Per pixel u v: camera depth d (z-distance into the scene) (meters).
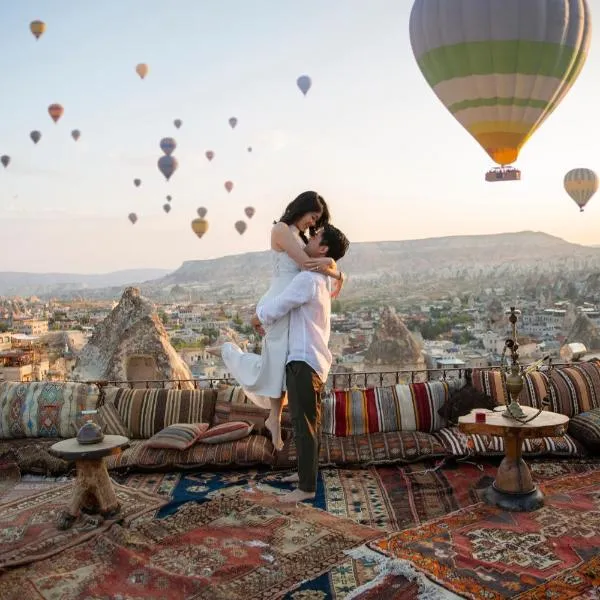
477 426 4.69
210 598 3.41
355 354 50.81
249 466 5.70
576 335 35.06
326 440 6.04
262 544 4.05
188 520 4.45
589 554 3.81
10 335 67.94
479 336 75.12
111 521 4.45
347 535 4.17
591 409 6.45
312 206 4.68
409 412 6.31
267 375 4.56
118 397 6.68
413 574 3.59
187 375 15.21
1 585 3.61
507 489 4.60
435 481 5.36
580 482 5.14
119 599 3.45
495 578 3.55
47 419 6.51
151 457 5.70
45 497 5.09
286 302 4.40
